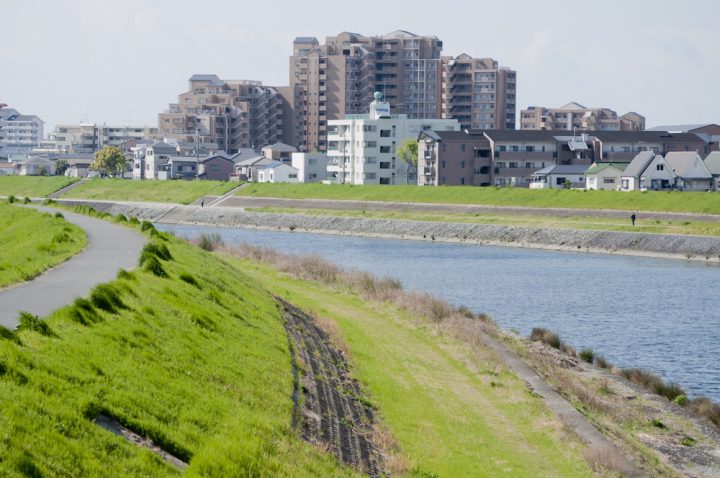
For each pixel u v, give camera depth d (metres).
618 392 54.94
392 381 49.38
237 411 31.75
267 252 107.50
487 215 176.75
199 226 199.25
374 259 132.88
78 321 33.25
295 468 28.28
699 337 75.94
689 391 58.47
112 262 59.28
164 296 43.19
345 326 65.69
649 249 140.88
